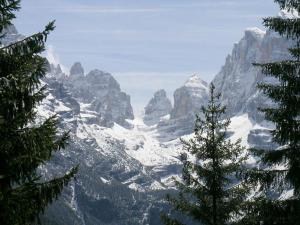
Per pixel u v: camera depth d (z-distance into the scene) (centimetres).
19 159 3634
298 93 4469
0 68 3838
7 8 3925
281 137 4512
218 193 6184
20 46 3906
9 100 3722
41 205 3597
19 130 3697
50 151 3712
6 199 3456
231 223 6025
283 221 4497
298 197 4531
